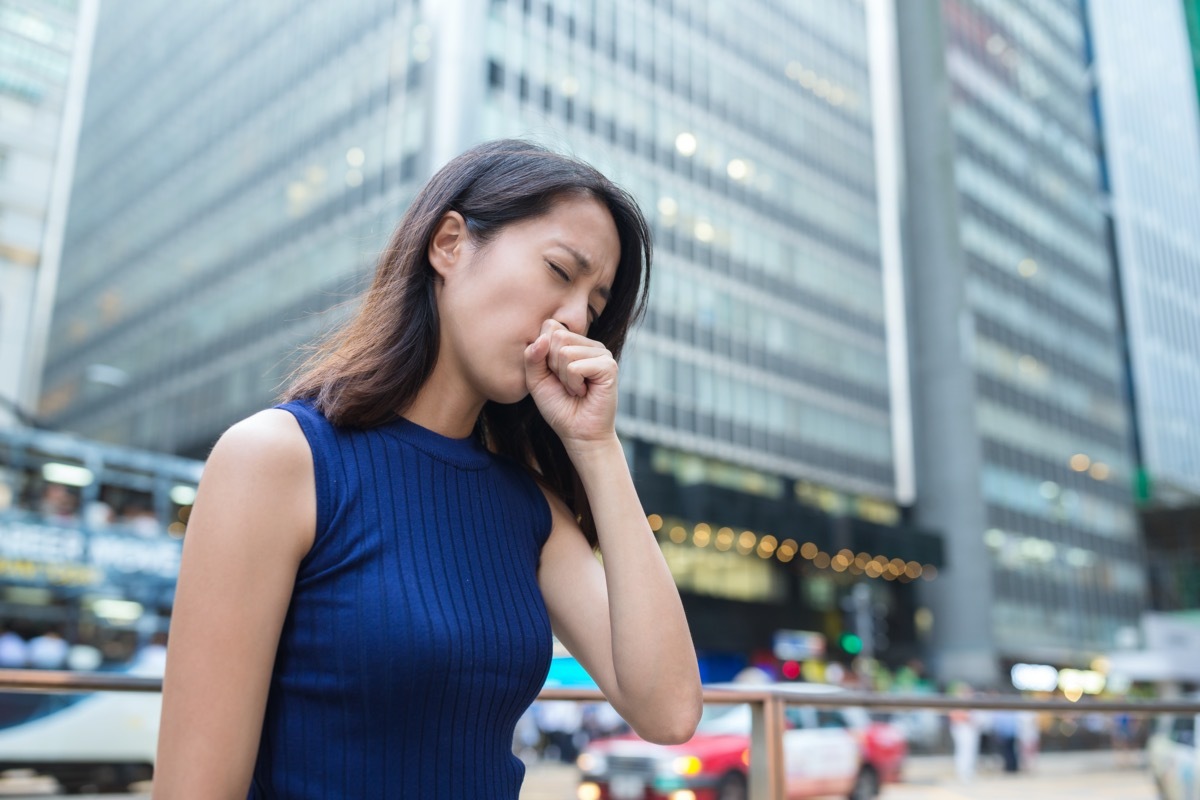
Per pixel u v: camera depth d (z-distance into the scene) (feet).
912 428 131.13
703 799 10.40
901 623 125.08
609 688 3.76
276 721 3.03
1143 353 180.04
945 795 11.66
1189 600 169.07
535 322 3.60
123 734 22.25
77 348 126.21
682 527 102.17
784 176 122.83
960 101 152.66
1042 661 130.72
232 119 112.06
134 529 42.14
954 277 140.67
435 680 3.03
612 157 101.35
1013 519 134.92
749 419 108.78
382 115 92.38
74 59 117.50
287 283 96.37
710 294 108.88
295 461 3.08
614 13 106.11
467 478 3.54
